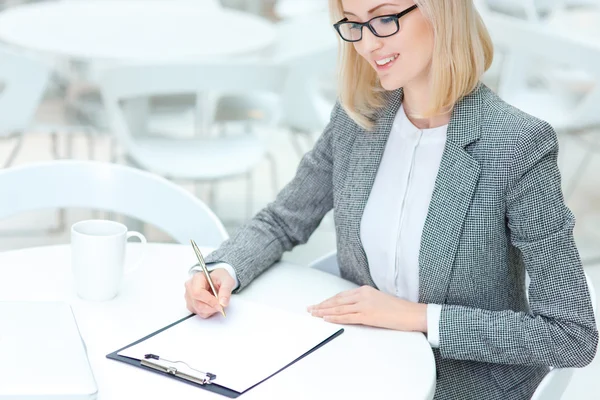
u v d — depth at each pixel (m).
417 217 1.77
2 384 1.22
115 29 4.17
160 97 4.24
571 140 5.87
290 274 1.83
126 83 3.32
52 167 2.05
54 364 1.29
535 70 4.54
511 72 4.30
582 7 5.70
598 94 3.81
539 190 1.64
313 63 3.93
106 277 1.59
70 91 4.35
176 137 3.80
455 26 1.65
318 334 1.52
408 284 1.81
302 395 1.32
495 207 1.68
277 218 1.95
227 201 4.62
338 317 1.59
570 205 4.76
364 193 1.83
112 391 1.31
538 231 1.64
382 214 1.81
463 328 1.61
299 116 4.02
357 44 1.70
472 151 1.69
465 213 1.69
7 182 2.01
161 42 3.95
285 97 3.99
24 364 1.28
